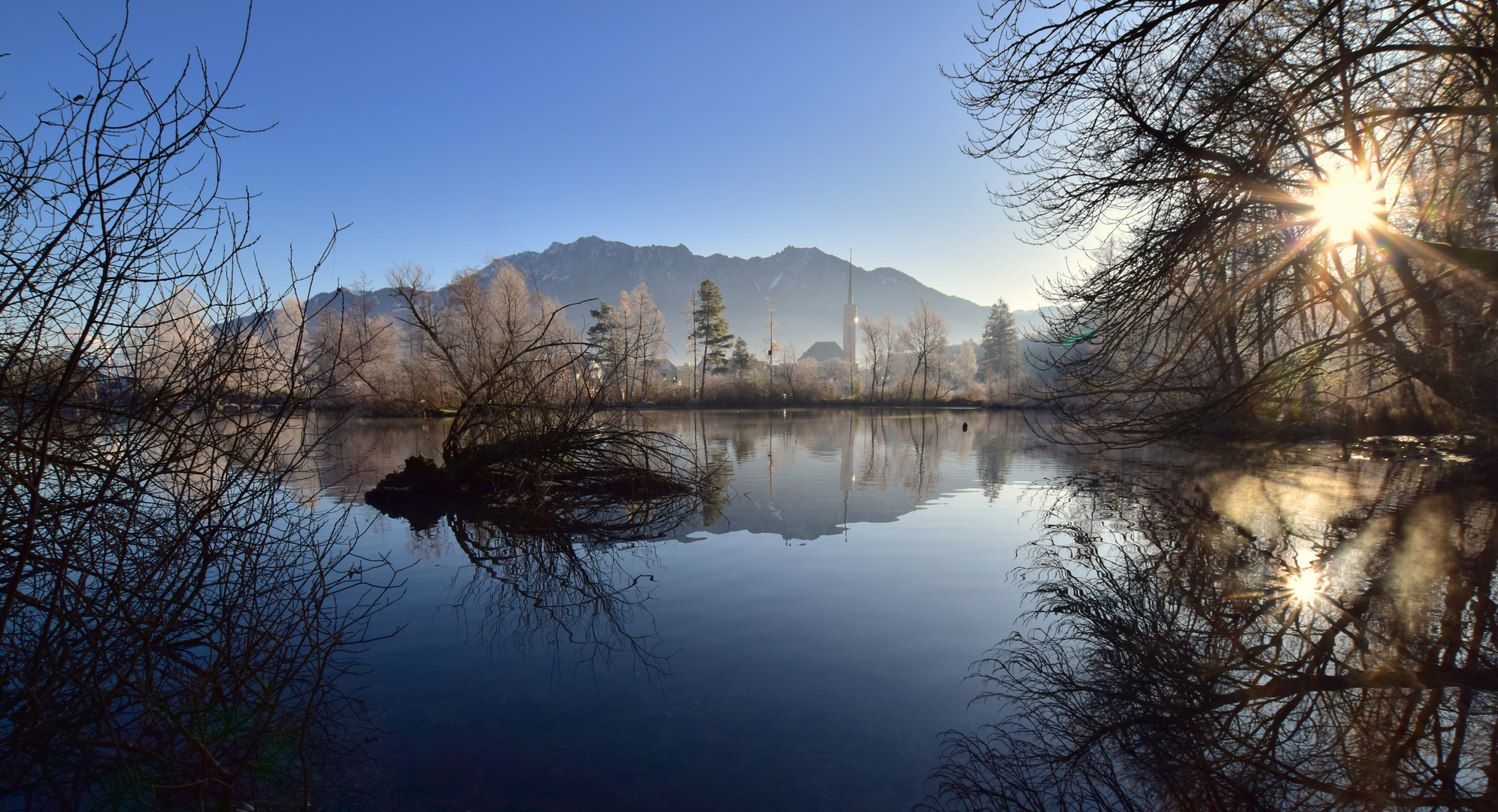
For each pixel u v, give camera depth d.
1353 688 3.93
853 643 4.55
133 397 3.43
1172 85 5.81
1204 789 2.99
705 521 8.64
